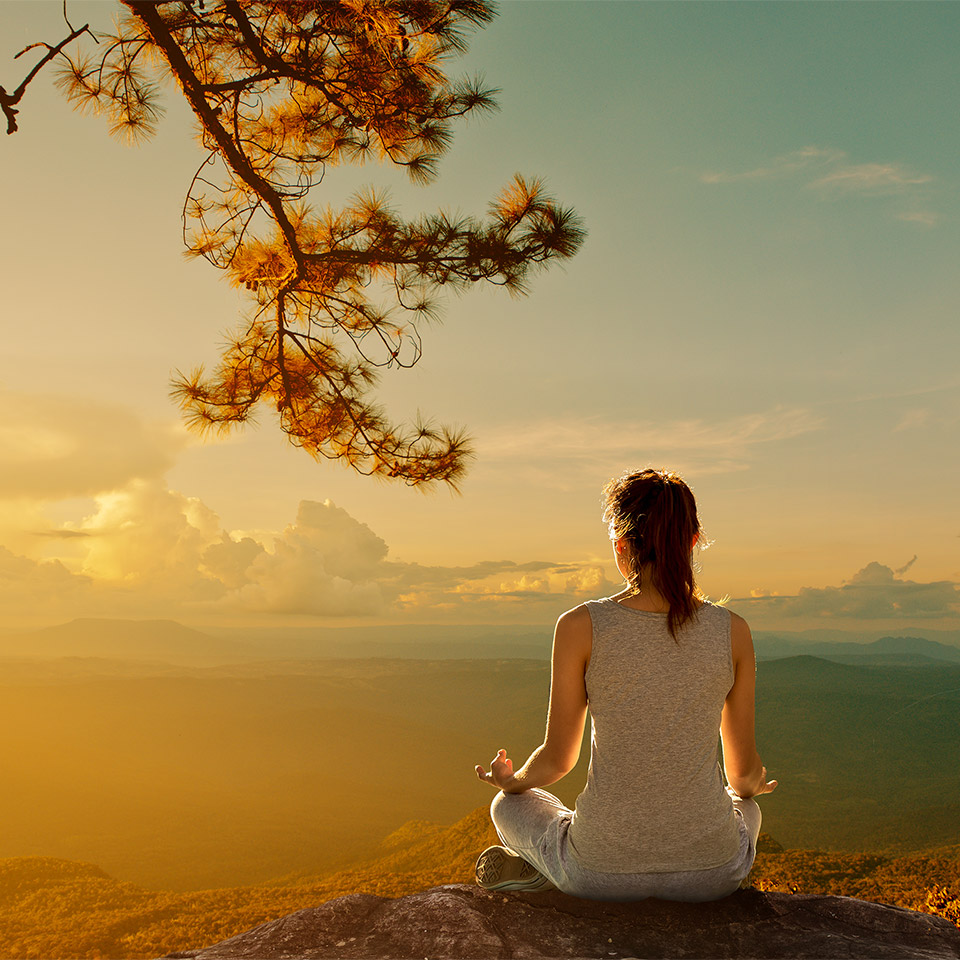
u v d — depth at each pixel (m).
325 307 6.35
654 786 1.94
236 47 5.26
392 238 5.82
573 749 2.00
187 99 5.03
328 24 4.94
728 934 1.95
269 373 6.41
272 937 1.95
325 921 2.04
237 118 5.39
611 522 2.12
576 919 2.02
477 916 2.02
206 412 6.46
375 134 5.75
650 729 1.93
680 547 1.96
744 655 2.02
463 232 5.76
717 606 2.04
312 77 5.12
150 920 44.97
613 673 1.94
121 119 5.40
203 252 6.21
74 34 3.84
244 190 5.78
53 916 46.69
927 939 1.99
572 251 5.79
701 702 1.94
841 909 2.17
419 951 1.82
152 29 4.68
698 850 1.99
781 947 1.88
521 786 2.15
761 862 55.72
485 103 5.59
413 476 6.41
